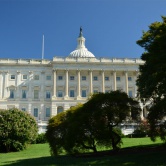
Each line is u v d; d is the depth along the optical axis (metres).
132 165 26.55
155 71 32.81
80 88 104.69
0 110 56.56
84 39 134.25
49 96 104.25
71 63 104.38
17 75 105.06
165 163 26.08
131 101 36.75
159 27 36.12
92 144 36.72
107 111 34.78
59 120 39.47
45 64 105.88
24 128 54.97
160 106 32.53
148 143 48.50
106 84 106.06
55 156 40.88
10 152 53.12
